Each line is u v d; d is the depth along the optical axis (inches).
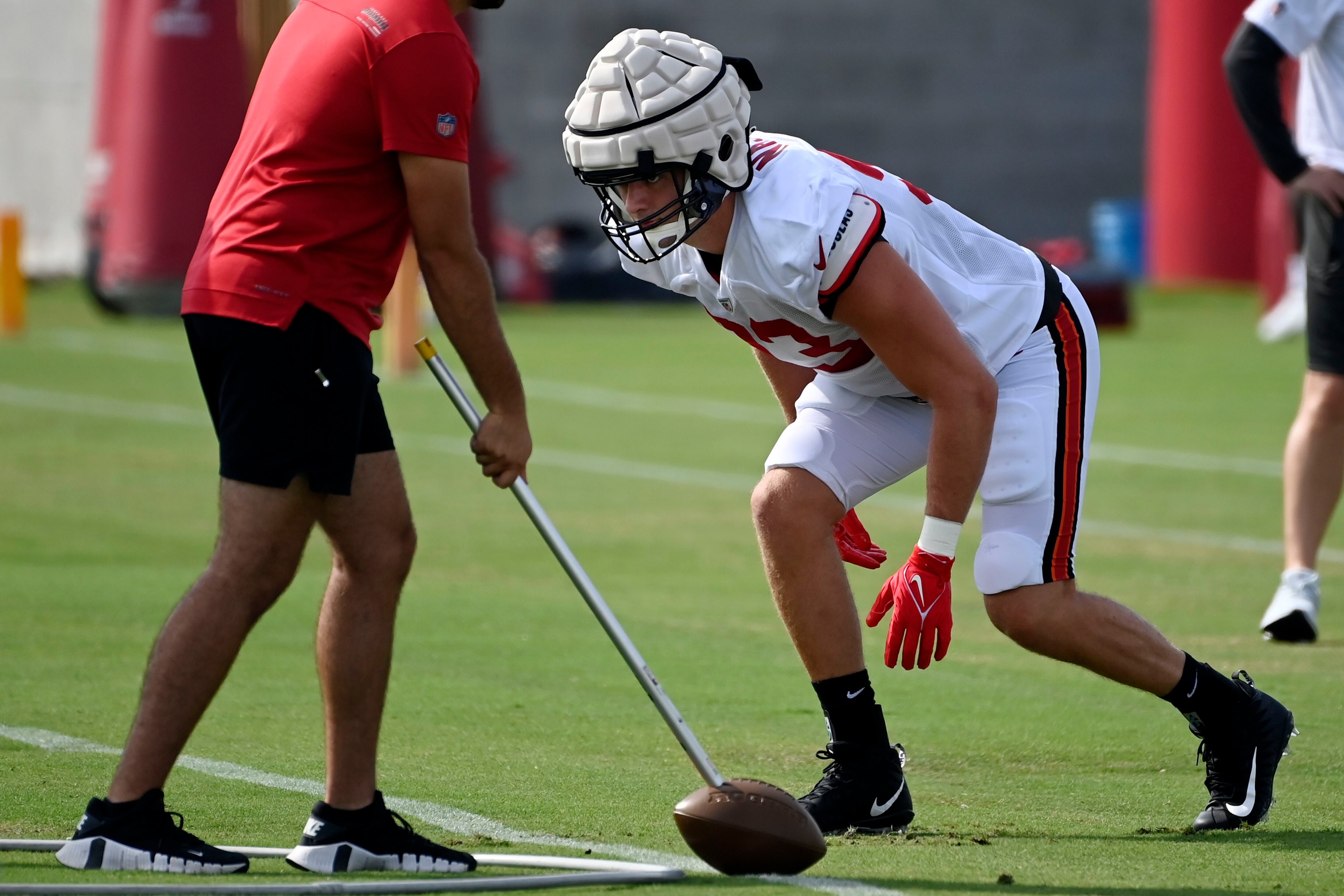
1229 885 522.6
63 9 4020.7
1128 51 5137.8
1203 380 2556.6
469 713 811.4
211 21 3132.4
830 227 563.8
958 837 601.3
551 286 3978.8
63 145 4057.6
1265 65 1000.2
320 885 491.8
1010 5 5137.8
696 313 3870.6
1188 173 4126.5
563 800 648.4
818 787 615.5
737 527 1439.5
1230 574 1237.1
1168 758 744.3
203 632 522.3
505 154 5088.6
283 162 524.4
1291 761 738.2
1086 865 551.2
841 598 617.3
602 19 5068.9
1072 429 625.9
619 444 1931.6
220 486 577.0
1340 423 1008.9
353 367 526.9
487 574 1223.5
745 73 580.4
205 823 607.5
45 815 607.2
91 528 1379.2
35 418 2055.9
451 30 523.8
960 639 1034.1
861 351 608.4
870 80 5177.2
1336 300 992.9
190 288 533.6
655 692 546.9
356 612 543.8
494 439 552.1
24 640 964.6
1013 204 5201.8
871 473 626.2
